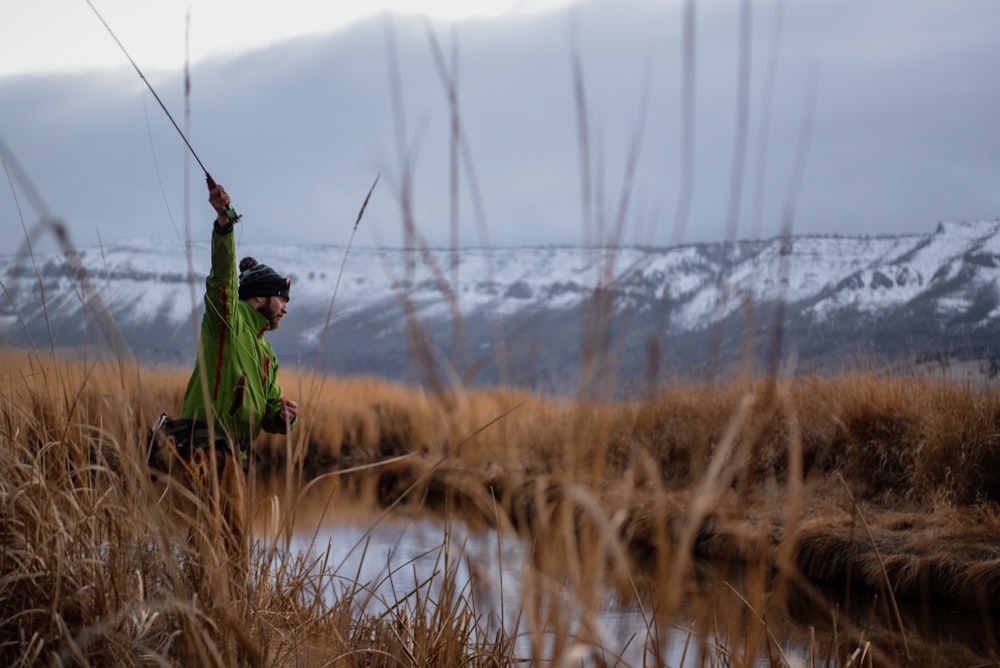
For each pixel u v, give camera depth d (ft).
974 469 41.11
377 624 16.78
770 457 40.29
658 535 9.04
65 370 15.81
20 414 15.69
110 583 14.07
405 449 77.97
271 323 24.18
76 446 15.37
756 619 9.54
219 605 13.03
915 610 31.17
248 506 15.96
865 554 34.17
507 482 10.10
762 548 9.75
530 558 9.59
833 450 44.73
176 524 14.74
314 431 80.53
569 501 8.97
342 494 53.57
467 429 10.01
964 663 23.39
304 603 17.21
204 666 12.06
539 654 9.35
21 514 14.67
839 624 28.96
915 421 44.47
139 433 14.26
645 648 10.63
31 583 14.11
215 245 21.49
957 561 32.22
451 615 15.97
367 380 91.86
